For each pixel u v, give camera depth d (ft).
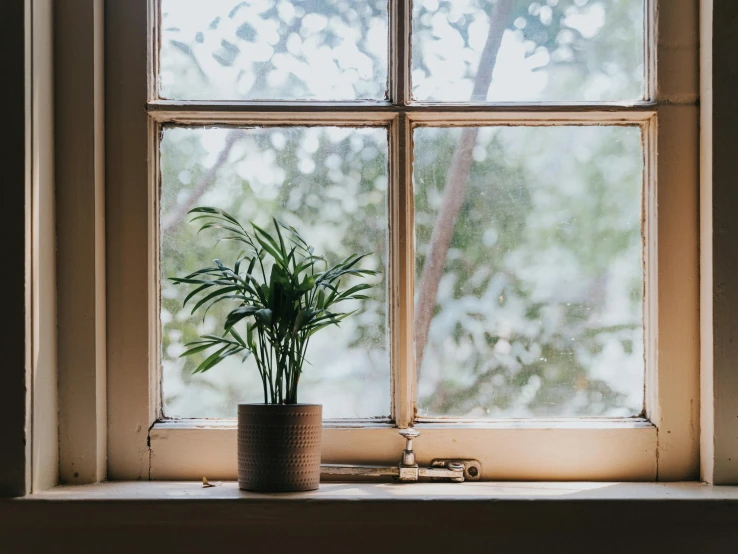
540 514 3.55
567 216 4.32
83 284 4.00
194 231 4.30
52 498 3.55
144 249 4.14
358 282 4.29
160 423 4.19
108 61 4.16
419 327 4.27
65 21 4.02
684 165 4.18
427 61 4.32
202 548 3.67
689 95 4.19
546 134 4.33
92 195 4.01
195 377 4.27
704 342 4.08
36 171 3.77
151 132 4.20
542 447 4.16
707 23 4.09
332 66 4.33
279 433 3.74
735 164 3.98
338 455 4.16
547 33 4.34
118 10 4.17
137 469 4.12
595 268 4.30
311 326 3.92
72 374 3.98
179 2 4.32
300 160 4.33
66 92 4.01
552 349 4.29
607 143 4.32
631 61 4.33
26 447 3.61
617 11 4.34
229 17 4.33
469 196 4.31
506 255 4.31
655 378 4.18
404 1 4.26
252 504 3.55
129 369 4.13
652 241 4.22
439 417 4.25
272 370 4.28
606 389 4.28
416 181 4.30
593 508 3.55
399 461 4.16
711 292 3.98
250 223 4.14
